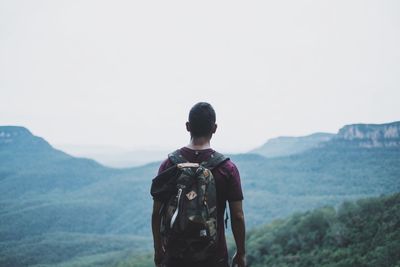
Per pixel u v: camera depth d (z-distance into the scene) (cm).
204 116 230
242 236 219
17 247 14075
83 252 13825
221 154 226
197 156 225
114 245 14575
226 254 217
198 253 202
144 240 15800
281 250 5397
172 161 227
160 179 218
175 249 205
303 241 5225
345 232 4828
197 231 202
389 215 4709
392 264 3397
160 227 221
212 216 207
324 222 5475
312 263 4453
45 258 12912
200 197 206
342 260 4019
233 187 217
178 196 209
